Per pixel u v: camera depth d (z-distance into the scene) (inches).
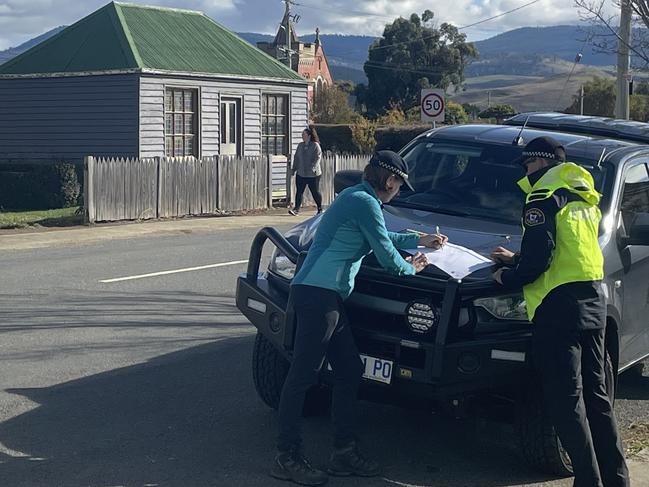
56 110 776.3
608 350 200.2
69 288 363.6
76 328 296.7
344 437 181.8
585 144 229.1
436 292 177.2
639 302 215.2
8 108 797.9
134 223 609.0
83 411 216.8
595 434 170.1
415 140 252.1
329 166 788.6
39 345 274.5
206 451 193.8
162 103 753.6
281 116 869.2
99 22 800.9
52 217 641.6
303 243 198.8
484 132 247.9
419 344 175.2
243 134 824.9
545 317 164.1
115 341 282.0
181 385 239.9
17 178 746.8
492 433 213.0
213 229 592.7
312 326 174.9
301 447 181.3
